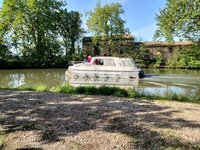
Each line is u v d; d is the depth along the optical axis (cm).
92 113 833
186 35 2277
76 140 639
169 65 5116
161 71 3934
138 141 630
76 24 6194
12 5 5019
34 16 5181
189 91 1680
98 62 2525
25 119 776
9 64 4697
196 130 698
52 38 5519
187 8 2188
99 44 6450
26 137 662
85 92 1331
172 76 2650
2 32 4959
